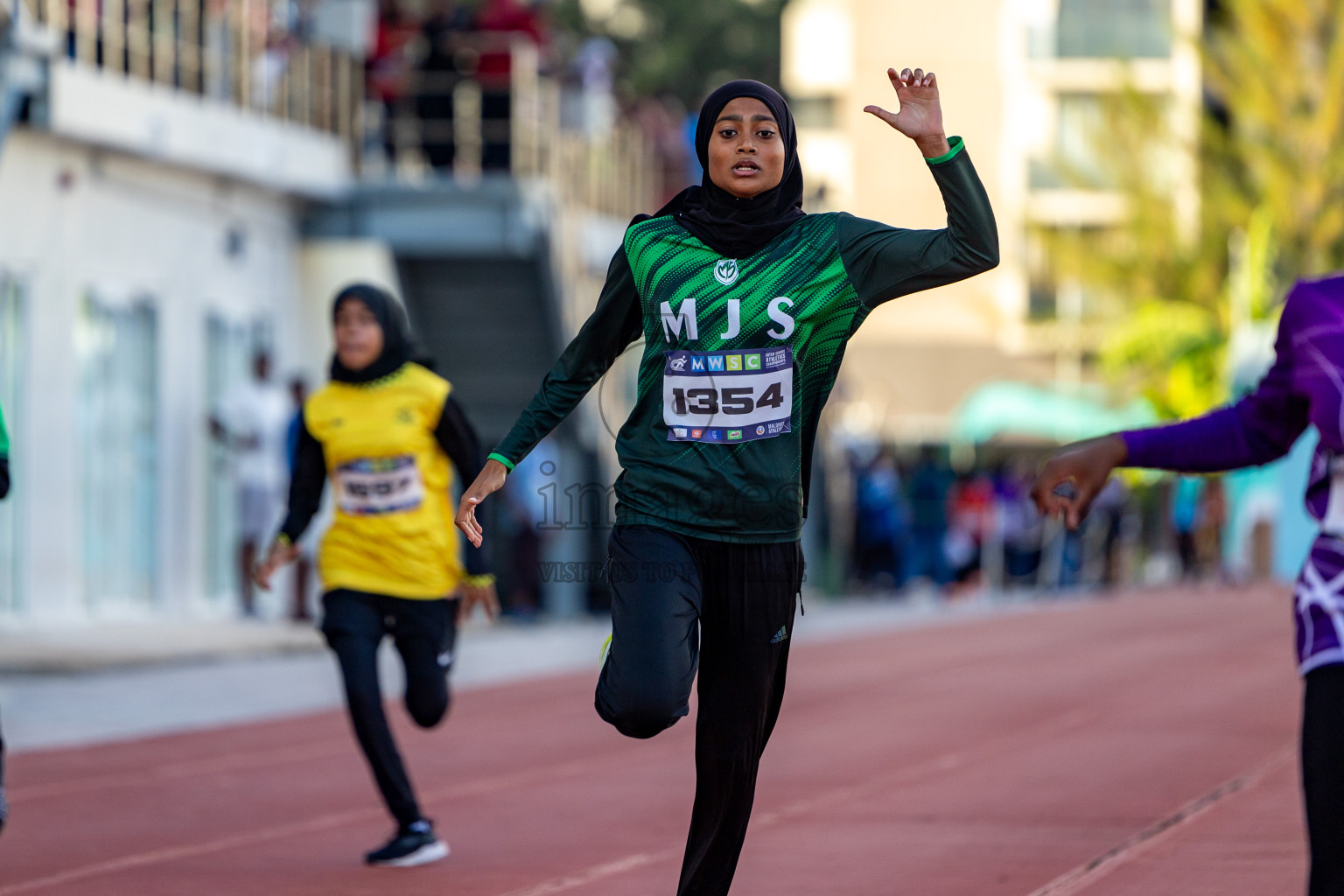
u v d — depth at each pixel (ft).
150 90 147.74
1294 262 329.93
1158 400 326.85
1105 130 360.89
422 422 59.98
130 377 153.28
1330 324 32.50
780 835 62.39
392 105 184.85
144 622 149.38
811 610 205.57
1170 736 86.99
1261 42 333.83
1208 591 244.01
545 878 55.52
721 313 38.83
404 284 185.26
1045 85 448.65
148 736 90.58
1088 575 267.59
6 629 134.41
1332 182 328.29
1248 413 33.60
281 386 178.50
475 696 110.63
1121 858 57.21
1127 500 285.84
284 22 172.45
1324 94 327.88
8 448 49.55
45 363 139.85
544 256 180.86
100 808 69.46
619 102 212.84
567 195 188.75
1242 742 84.28
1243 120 344.90
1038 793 70.74
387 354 60.54
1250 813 65.00
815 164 460.96
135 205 152.46
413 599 59.77
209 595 165.17
